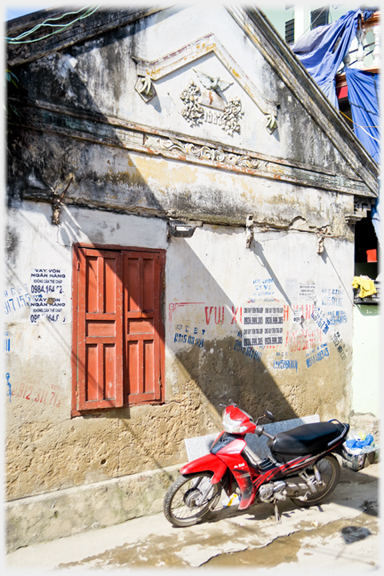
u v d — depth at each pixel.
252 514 4.70
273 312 6.17
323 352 6.81
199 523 4.50
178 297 5.17
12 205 4.05
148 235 4.95
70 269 4.37
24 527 3.98
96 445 4.48
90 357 4.46
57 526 4.15
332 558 3.84
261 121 6.07
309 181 6.65
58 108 4.29
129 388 4.73
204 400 5.37
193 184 5.36
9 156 4.03
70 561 3.76
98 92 4.59
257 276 6.01
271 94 6.17
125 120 4.77
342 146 7.12
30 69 4.14
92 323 4.48
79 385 4.36
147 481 4.75
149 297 4.92
